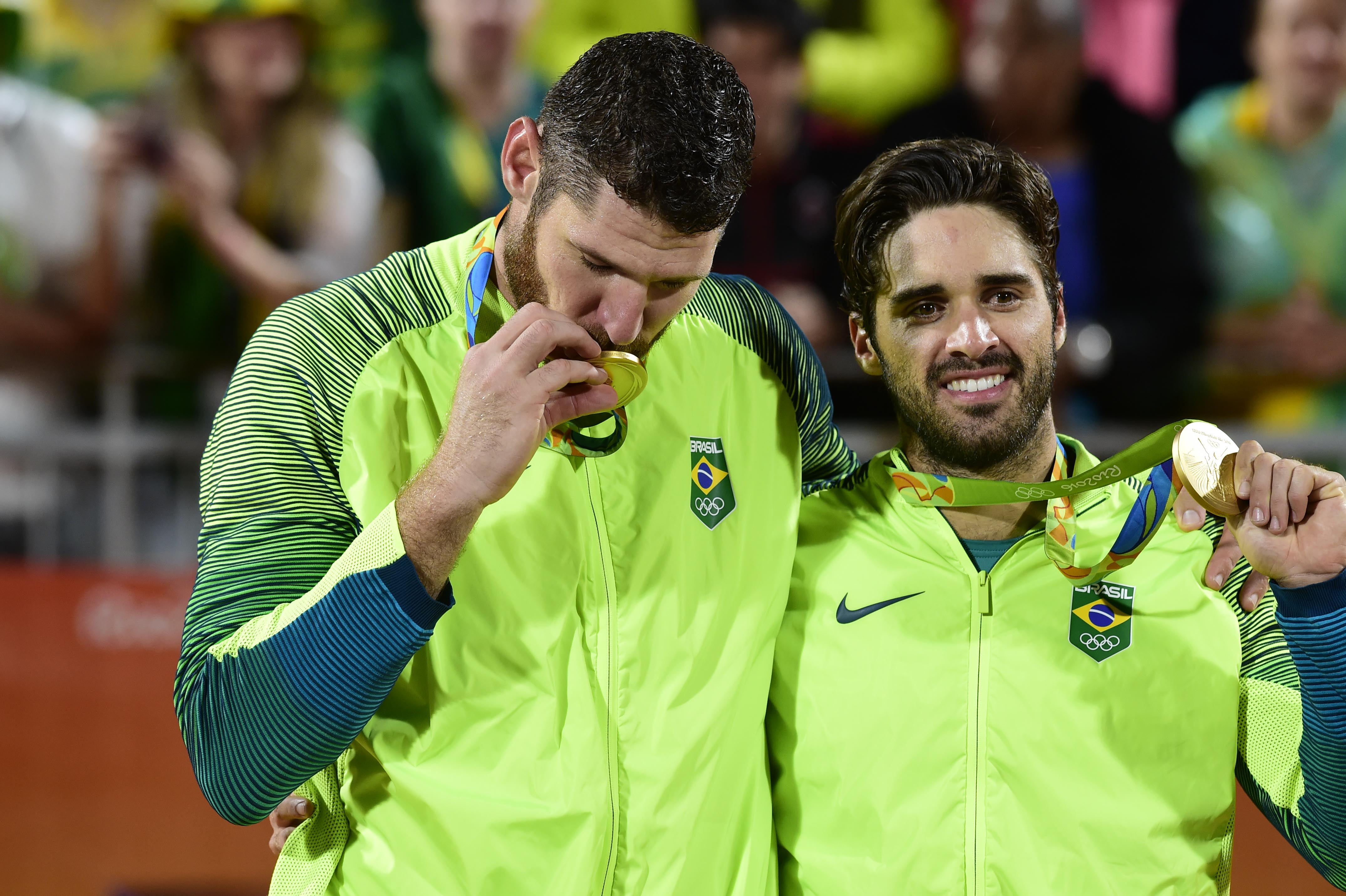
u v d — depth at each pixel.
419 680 5.56
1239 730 5.99
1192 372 17.30
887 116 17.73
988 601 6.06
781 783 6.25
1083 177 17.45
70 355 16.39
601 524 5.73
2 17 16.83
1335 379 17.55
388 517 4.96
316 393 5.59
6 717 13.08
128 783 13.15
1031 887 5.77
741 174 5.08
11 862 12.91
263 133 17.14
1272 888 11.84
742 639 5.92
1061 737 5.87
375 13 17.50
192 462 15.32
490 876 5.43
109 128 16.80
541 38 17.91
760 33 17.52
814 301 17.23
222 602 5.27
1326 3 17.64
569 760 5.49
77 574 13.32
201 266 16.95
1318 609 5.22
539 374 4.91
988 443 6.00
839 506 6.52
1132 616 5.95
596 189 4.98
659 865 5.57
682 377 6.08
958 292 5.92
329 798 5.73
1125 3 18.34
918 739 5.97
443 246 6.01
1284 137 17.95
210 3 16.89
